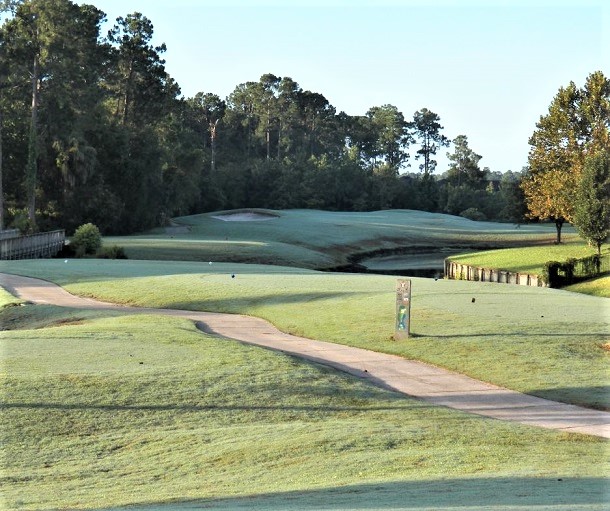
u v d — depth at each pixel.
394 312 29.22
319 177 158.62
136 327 27.50
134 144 100.56
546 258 61.84
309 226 104.56
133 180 97.88
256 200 150.25
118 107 112.69
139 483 12.89
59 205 90.62
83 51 96.19
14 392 17.61
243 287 39.31
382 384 20.09
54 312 34.34
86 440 15.23
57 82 87.81
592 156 57.62
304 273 49.06
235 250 72.75
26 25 85.31
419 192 173.75
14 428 15.62
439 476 12.07
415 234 106.94
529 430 15.56
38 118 89.25
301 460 13.66
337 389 18.89
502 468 12.47
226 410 17.09
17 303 37.00
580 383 19.47
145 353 22.11
